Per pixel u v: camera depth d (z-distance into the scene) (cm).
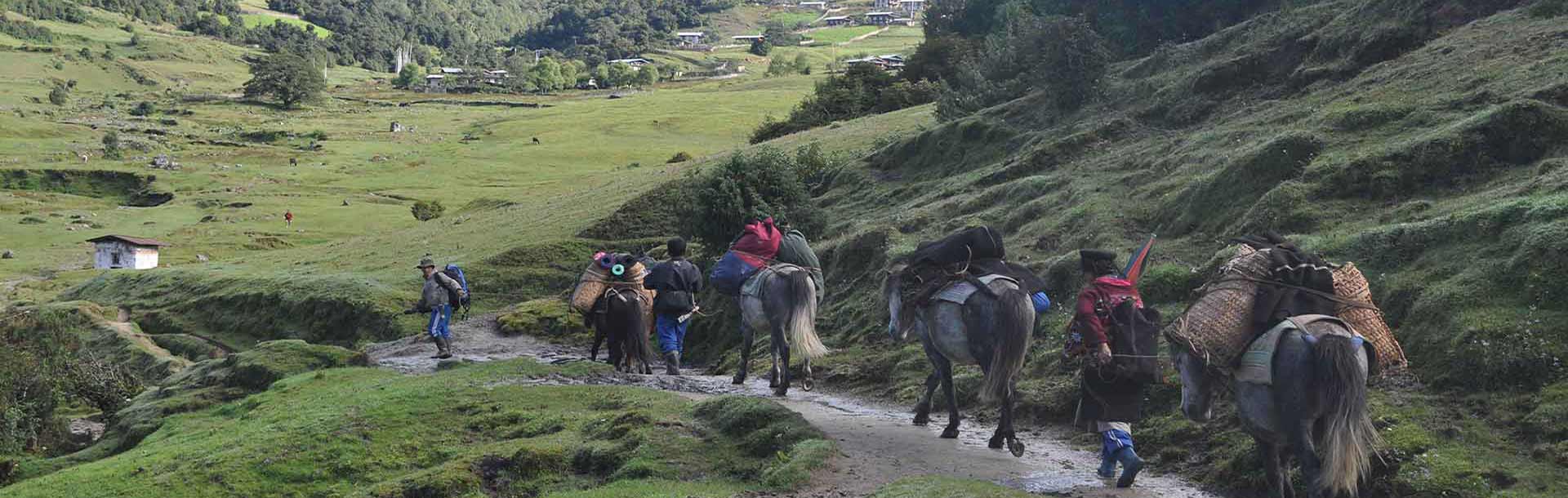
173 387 2080
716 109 15450
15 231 7988
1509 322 1044
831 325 1995
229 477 1177
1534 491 802
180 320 3847
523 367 1669
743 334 1548
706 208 2667
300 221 7981
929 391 1195
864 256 2250
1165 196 1981
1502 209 1231
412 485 1048
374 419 1344
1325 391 695
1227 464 948
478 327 2678
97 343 3556
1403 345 1131
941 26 8812
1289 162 1791
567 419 1255
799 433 1062
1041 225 2108
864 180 3431
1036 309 1027
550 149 12388
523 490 1053
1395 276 1252
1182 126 2706
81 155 12775
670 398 1332
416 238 4909
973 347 988
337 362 2030
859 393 1495
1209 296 805
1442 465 861
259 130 15575
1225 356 772
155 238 7500
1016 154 3016
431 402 1416
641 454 1062
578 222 4356
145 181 11075
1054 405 1210
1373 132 1855
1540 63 1914
